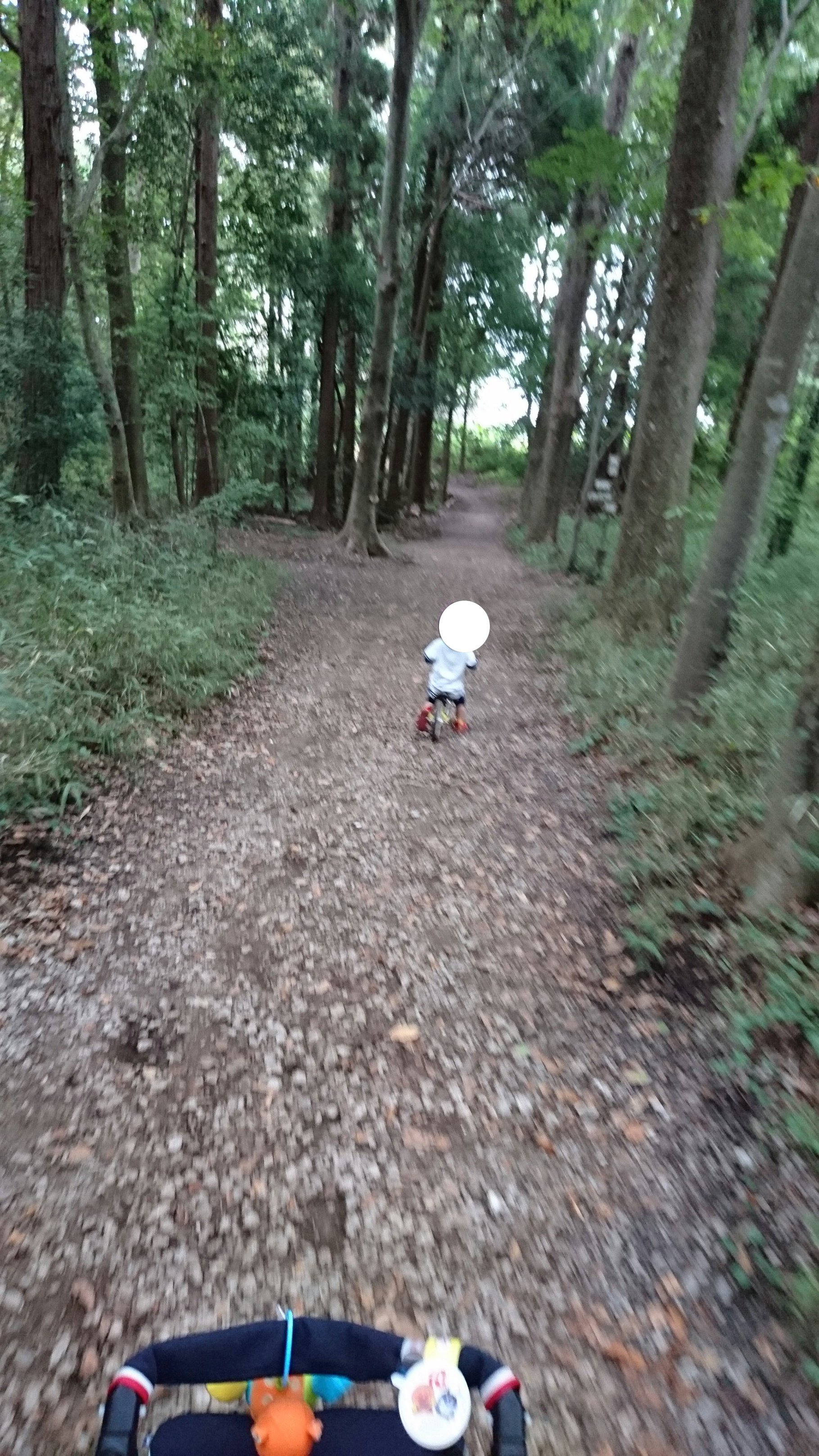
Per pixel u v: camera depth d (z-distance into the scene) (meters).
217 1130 3.08
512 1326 2.38
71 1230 2.64
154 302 15.68
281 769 6.70
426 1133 3.10
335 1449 1.55
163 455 19.58
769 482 6.42
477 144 18.72
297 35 16.28
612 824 5.62
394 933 4.43
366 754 7.18
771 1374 2.22
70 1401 2.13
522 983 3.99
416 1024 3.70
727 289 17.42
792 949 3.71
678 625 9.77
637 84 17.44
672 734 6.74
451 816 5.96
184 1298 2.44
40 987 3.82
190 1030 3.62
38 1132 3.01
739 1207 2.74
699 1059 3.39
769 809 4.30
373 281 21.73
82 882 4.74
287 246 19.31
